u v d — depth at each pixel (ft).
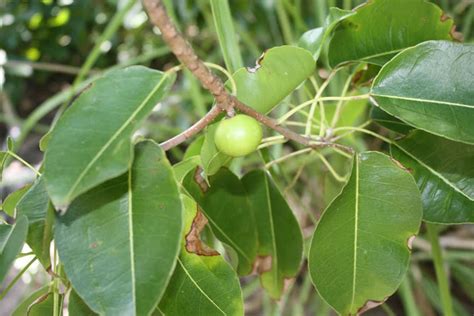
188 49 0.82
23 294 2.79
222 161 1.07
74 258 0.86
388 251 1.07
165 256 0.82
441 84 1.03
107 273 0.84
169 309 1.03
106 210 0.87
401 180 1.07
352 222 1.08
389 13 1.15
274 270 1.36
